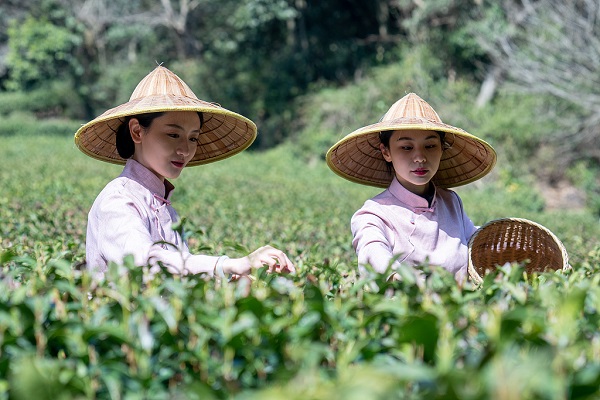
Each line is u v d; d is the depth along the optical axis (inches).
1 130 1385.3
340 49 1384.1
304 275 133.6
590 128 902.4
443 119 1019.9
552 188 951.6
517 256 182.1
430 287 103.2
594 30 761.0
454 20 1112.2
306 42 1391.5
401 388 71.4
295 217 360.2
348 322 91.7
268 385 81.7
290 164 1123.3
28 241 221.9
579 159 954.7
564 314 83.0
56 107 1637.6
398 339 82.3
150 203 159.2
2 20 1628.9
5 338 81.4
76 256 168.6
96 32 1577.3
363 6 1382.9
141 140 160.9
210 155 184.7
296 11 1342.3
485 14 995.9
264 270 115.3
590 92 785.6
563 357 71.1
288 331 85.8
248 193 542.3
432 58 1135.6
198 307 87.9
